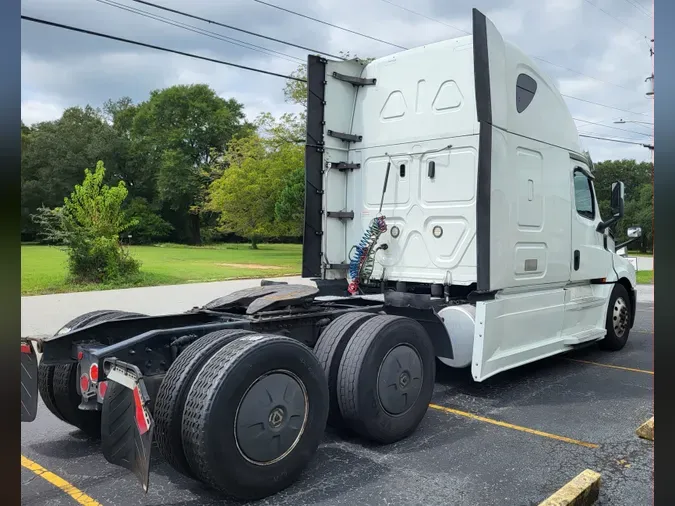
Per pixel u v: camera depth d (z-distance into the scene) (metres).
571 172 6.93
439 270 6.12
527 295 6.07
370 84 6.76
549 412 5.44
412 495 3.68
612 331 8.07
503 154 5.58
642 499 3.63
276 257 33.44
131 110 72.56
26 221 52.41
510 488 3.78
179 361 3.61
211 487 3.47
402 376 4.61
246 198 37.44
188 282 18.72
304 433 3.75
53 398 4.65
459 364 5.48
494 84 5.45
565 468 4.12
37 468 4.18
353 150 6.89
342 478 3.93
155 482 3.91
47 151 61.34
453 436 4.79
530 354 6.06
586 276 7.23
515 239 5.83
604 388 6.30
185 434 3.34
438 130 6.14
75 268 17.38
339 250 6.89
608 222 7.62
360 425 4.35
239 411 3.40
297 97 36.66
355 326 4.59
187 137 63.16
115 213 18.00
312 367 3.82
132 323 4.63
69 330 4.88
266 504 3.55
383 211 6.58
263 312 4.59
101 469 4.16
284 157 37.44
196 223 64.38
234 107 66.94
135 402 3.21
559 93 6.80
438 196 6.14
